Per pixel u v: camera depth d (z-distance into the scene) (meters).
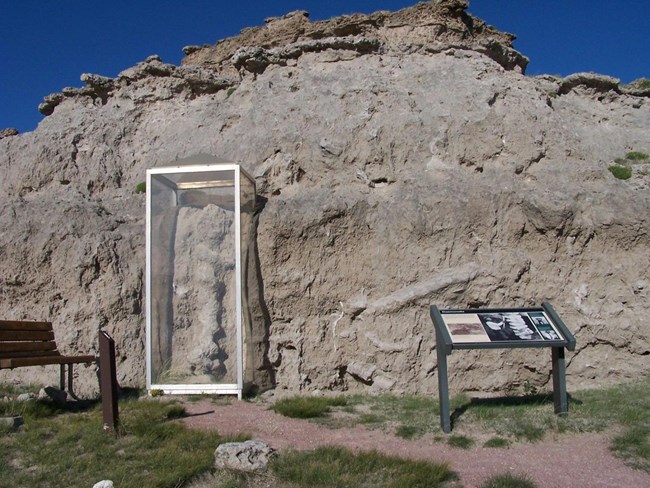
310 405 7.52
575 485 5.31
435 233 9.06
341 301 9.02
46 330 8.21
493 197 9.23
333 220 9.17
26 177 10.88
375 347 8.70
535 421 6.93
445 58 11.64
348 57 11.70
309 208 9.22
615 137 12.05
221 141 10.90
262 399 8.31
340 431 6.84
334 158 9.95
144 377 9.01
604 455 6.01
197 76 12.44
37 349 7.82
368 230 9.23
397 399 8.18
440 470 5.47
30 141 11.45
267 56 11.95
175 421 7.02
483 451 6.18
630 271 9.06
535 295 8.96
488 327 7.00
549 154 10.17
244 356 8.68
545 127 10.41
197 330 8.82
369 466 5.62
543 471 5.62
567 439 6.49
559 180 9.79
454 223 9.07
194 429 6.60
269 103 11.13
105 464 5.65
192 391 8.41
